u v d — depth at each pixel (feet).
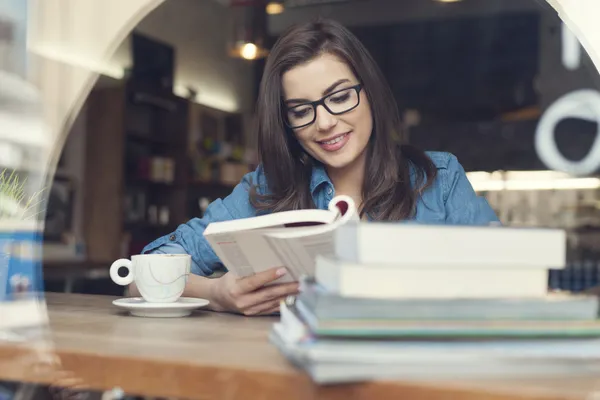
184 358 2.04
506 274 1.93
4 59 9.43
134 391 2.07
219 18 20.75
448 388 1.63
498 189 18.35
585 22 7.88
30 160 9.43
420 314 1.82
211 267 4.92
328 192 4.96
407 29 20.70
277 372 1.84
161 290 3.50
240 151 20.44
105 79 16.21
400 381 1.68
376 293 1.83
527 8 18.86
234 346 2.31
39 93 9.59
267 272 3.34
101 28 9.90
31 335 2.60
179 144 18.19
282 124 4.74
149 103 17.33
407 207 4.83
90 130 16.24
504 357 1.73
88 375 2.16
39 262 3.91
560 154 18.38
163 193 18.08
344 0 19.65
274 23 20.63
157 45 17.99
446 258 1.88
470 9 19.53
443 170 5.18
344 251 2.02
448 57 20.80
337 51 4.45
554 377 1.73
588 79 18.03
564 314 1.87
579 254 15.55
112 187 16.20
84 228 15.90
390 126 4.81
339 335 1.78
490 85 20.59
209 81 20.44
